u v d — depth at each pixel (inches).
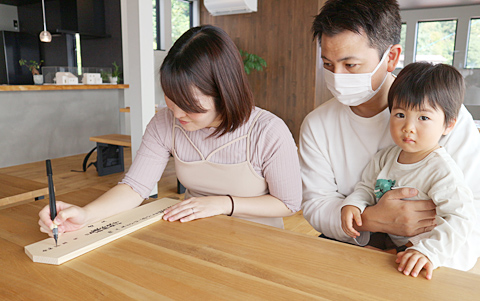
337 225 46.9
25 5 256.4
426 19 259.3
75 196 47.6
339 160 51.0
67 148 211.3
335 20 40.7
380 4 40.4
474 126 44.0
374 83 43.4
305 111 258.2
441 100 38.3
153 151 48.6
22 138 190.1
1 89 167.6
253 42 271.3
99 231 35.9
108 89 229.9
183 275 28.1
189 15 292.8
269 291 25.9
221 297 25.2
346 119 49.5
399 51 43.4
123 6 239.5
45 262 30.3
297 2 249.8
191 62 35.8
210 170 46.9
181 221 38.9
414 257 29.2
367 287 26.5
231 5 233.3
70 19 250.2
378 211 42.3
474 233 39.3
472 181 42.2
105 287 26.6
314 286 26.5
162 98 266.5
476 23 245.9
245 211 44.0
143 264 29.9
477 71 213.5
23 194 74.5
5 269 29.5
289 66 259.6
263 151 44.9
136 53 136.8
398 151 44.9
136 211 41.9
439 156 40.2
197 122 39.9
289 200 46.6
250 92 41.2
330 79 44.1
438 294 25.8
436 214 39.0
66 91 207.5
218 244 33.3
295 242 33.7
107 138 165.8
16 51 240.5
